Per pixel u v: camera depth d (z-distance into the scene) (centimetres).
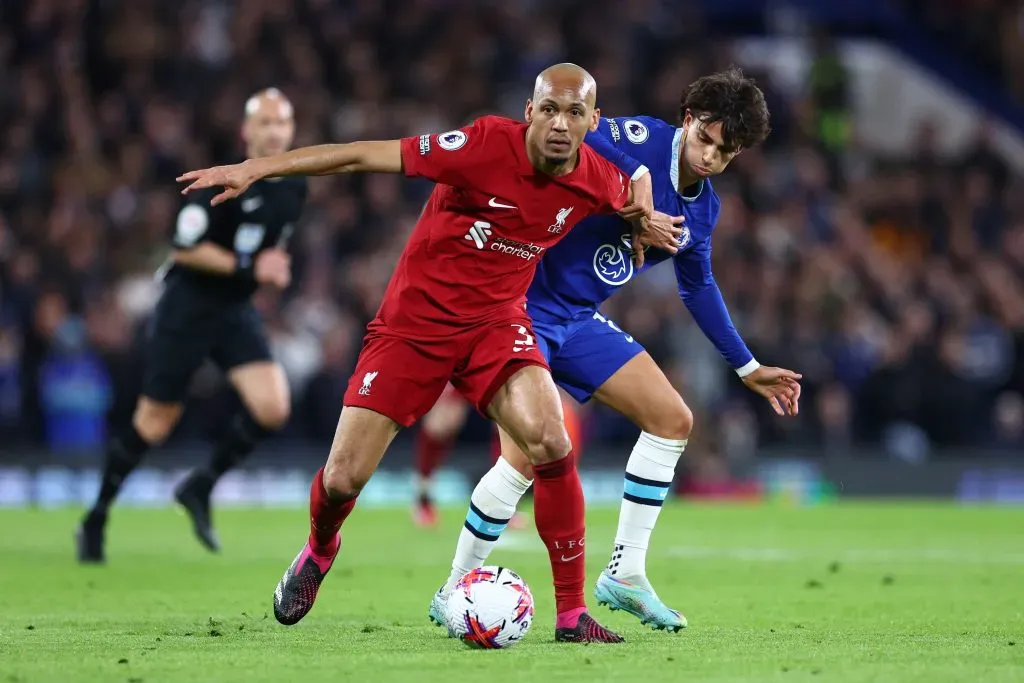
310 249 6000
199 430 5431
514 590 1861
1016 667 1705
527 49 7350
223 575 2950
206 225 3250
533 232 1917
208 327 3350
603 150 2045
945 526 4631
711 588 2772
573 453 1922
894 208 7681
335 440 1945
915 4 8806
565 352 2170
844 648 1883
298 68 6750
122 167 6250
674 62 7625
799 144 7594
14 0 6638
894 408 6075
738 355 2316
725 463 5844
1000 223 7675
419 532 4269
